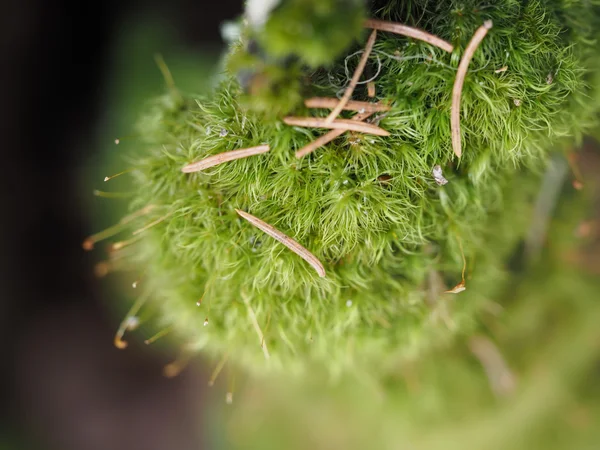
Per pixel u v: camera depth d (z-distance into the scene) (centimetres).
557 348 22
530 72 16
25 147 27
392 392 21
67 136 27
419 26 16
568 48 17
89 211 28
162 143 17
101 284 29
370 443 24
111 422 32
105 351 31
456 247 17
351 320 17
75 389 31
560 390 22
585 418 23
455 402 21
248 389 26
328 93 16
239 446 28
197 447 31
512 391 21
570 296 21
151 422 32
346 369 19
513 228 19
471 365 21
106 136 25
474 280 18
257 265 17
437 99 16
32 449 30
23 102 26
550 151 18
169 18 25
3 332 28
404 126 16
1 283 28
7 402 30
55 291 30
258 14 15
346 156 16
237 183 16
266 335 18
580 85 17
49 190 28
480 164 17
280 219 16
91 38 26
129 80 24
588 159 19
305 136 16
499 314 20
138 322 18
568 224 20
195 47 24
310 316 17
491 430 22
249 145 16
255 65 15
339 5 14
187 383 31
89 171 27
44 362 30
